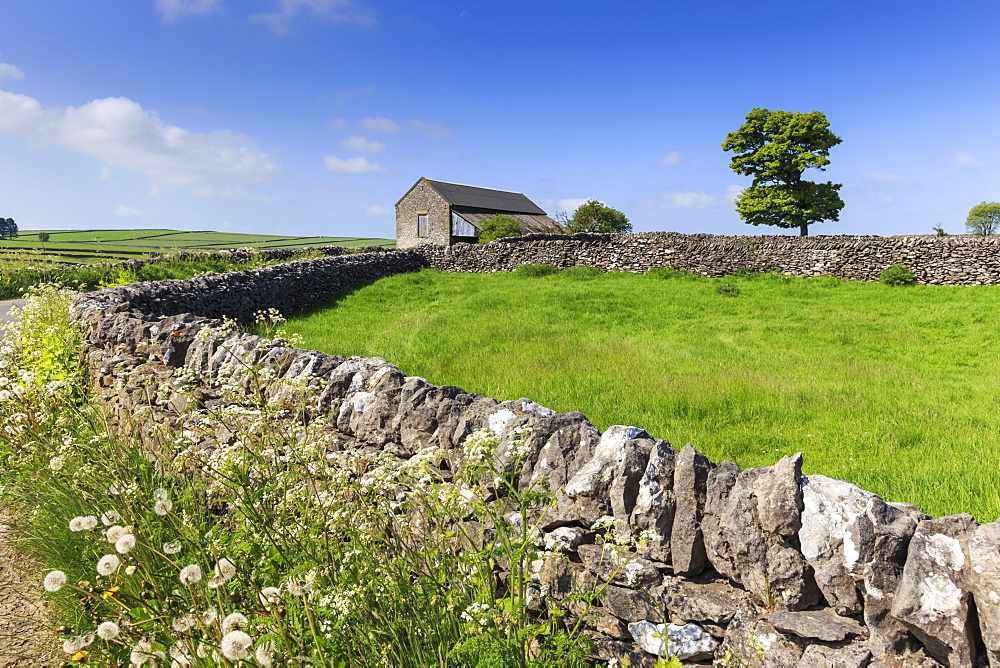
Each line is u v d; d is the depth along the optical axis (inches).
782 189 1509.6
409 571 103.6
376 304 697.0
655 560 112.6
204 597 103.8
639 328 541.0
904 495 166.4
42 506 152.3
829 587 94.3
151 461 156.8
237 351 213.6
